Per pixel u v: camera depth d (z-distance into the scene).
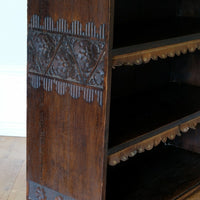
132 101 2.47
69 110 1.93
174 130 2.25
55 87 1.96
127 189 2.32
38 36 1.97
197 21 2.54
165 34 2.16
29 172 2.17
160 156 2.74
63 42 1.88
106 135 1.82
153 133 2.08
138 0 2.45
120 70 2.47
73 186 1.99
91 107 1.84
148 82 2.68
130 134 2.02
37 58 2.00
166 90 2.68
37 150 2.10
